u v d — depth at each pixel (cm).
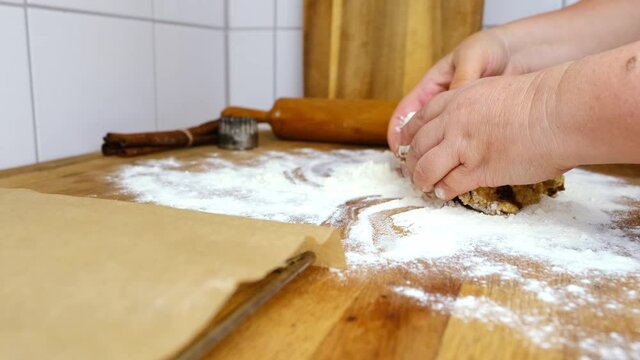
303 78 69
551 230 29
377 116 55
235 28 75
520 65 41
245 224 23
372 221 30
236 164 47
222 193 37
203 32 69
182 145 54
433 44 62
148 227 22
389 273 23
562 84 23
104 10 52
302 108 58
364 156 52
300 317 19
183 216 24
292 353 16
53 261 19
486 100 26
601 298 20
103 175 42
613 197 37
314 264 23
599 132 22
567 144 23
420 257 25
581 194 37
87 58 50
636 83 20
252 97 76
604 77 21
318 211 32
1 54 42
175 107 65
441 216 31
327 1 65
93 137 52
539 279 22
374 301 20
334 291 21
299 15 71
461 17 60
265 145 58
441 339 17
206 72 71
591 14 40
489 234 28
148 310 15
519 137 24
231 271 18
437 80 41
